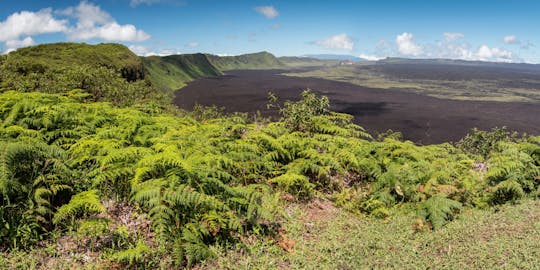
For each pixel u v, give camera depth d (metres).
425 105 158.75
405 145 9.69
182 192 4.86
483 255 5.20
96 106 9.10
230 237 5.39
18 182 4.88
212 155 6.23
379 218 7.07
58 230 5.01
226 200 5.59
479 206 7.71
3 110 7.33
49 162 5.43
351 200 7.66
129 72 112.38
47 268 4.41
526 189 8.30
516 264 4.89
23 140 5.70
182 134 7.68
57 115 7.17
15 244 4.54
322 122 10.48
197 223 5.02
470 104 166.50
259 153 7.97
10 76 18.59
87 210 5.33
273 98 11.47
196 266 4.71
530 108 153.12
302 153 8.30
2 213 4.60
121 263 4.61
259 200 6.26
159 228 4.67
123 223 5.41
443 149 11.13
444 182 8.10
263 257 5.10
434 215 6.63
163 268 4.57
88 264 4.57
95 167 6.14
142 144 7.02
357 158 8.75
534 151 9.43
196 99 157.50
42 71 28.33
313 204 7.37
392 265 5.12
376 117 118.06
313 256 5.27
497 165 8.57
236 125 8.89
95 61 97.44
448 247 5.64
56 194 5.45
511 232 5.98
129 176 5.88
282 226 6.15
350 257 5.26
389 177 7.82
